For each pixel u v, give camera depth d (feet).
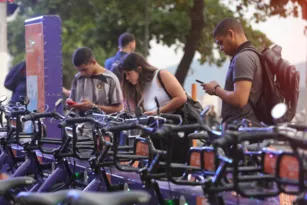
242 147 12.67
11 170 21.71
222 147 12.57
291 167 12.17
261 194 12.46
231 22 17.81
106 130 15.53
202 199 14.30
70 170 18.72
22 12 54.65
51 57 25.73
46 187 18.52
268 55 17.31
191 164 14.61
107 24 52.39
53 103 25.64
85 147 17.99
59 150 18.21
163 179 14.78
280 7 33.63
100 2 49.62
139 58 19.51
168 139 14.14
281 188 12.44
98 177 16.67
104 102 23.62
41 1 52.95
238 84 16.99
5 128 22.47
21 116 20.10
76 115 19.49
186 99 19.17
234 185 12.40
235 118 17.29
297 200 11.72
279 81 17.24
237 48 17.79
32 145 19.54
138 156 15.92
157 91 19.38
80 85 23.98
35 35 26.45
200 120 13.76
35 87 26.55
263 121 17.40
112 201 12.47
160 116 15.08
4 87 33.24
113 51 53.57
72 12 53.31
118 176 17.03
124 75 19.79
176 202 14.96
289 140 11.82
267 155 12.88
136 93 19.66
